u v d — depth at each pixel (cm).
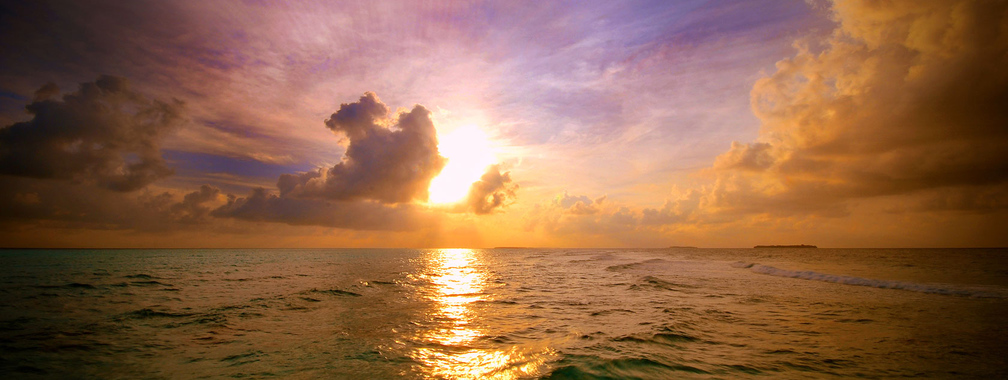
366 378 750
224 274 3406
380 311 1520
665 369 771
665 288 2238
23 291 2127
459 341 1042
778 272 3397
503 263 5822
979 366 804
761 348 935
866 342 993
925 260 5288
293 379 747
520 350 937
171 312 1477
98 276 3125
